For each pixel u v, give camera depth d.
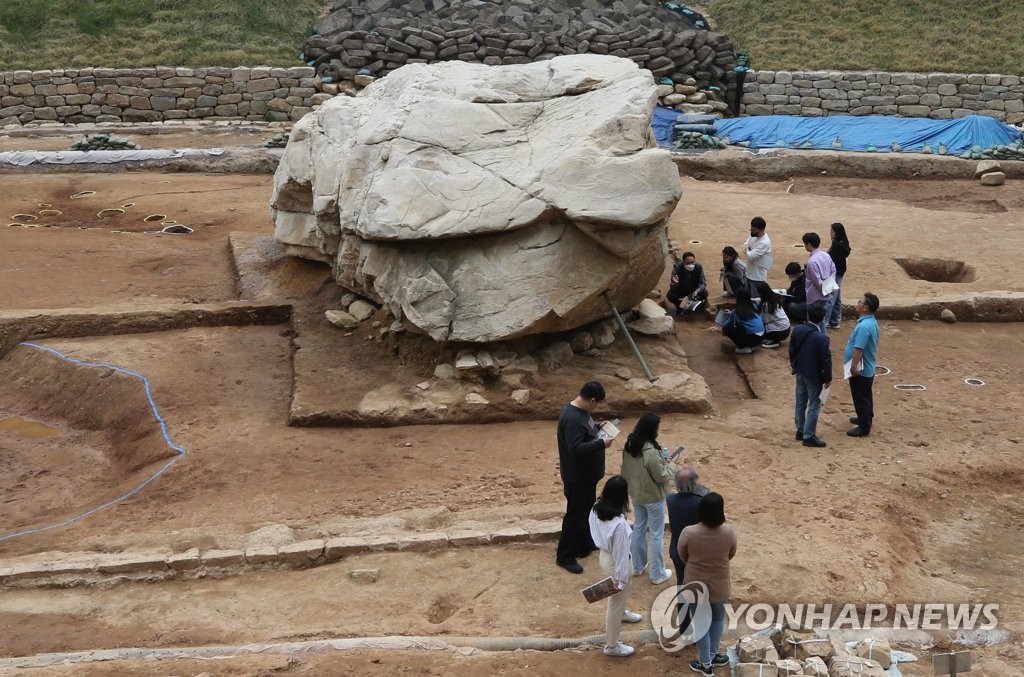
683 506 8.41
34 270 17.67
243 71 30.56
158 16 32.69
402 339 14.16
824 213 22.22
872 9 34.03
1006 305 16.66
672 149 27.33
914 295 17.06
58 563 9.44
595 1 32.69
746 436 12.55
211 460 11.82
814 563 9.34
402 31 31.08
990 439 12.55
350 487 11.18
